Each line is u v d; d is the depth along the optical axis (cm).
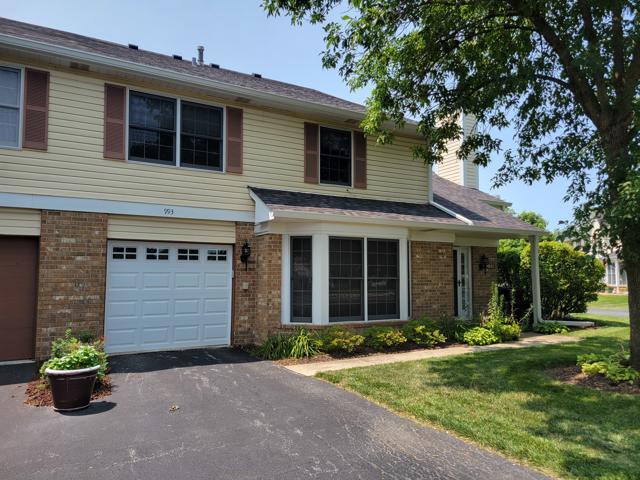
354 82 832
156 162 884
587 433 447
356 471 375
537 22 709
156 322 886
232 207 955
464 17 785
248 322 962
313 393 600
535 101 797
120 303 852
